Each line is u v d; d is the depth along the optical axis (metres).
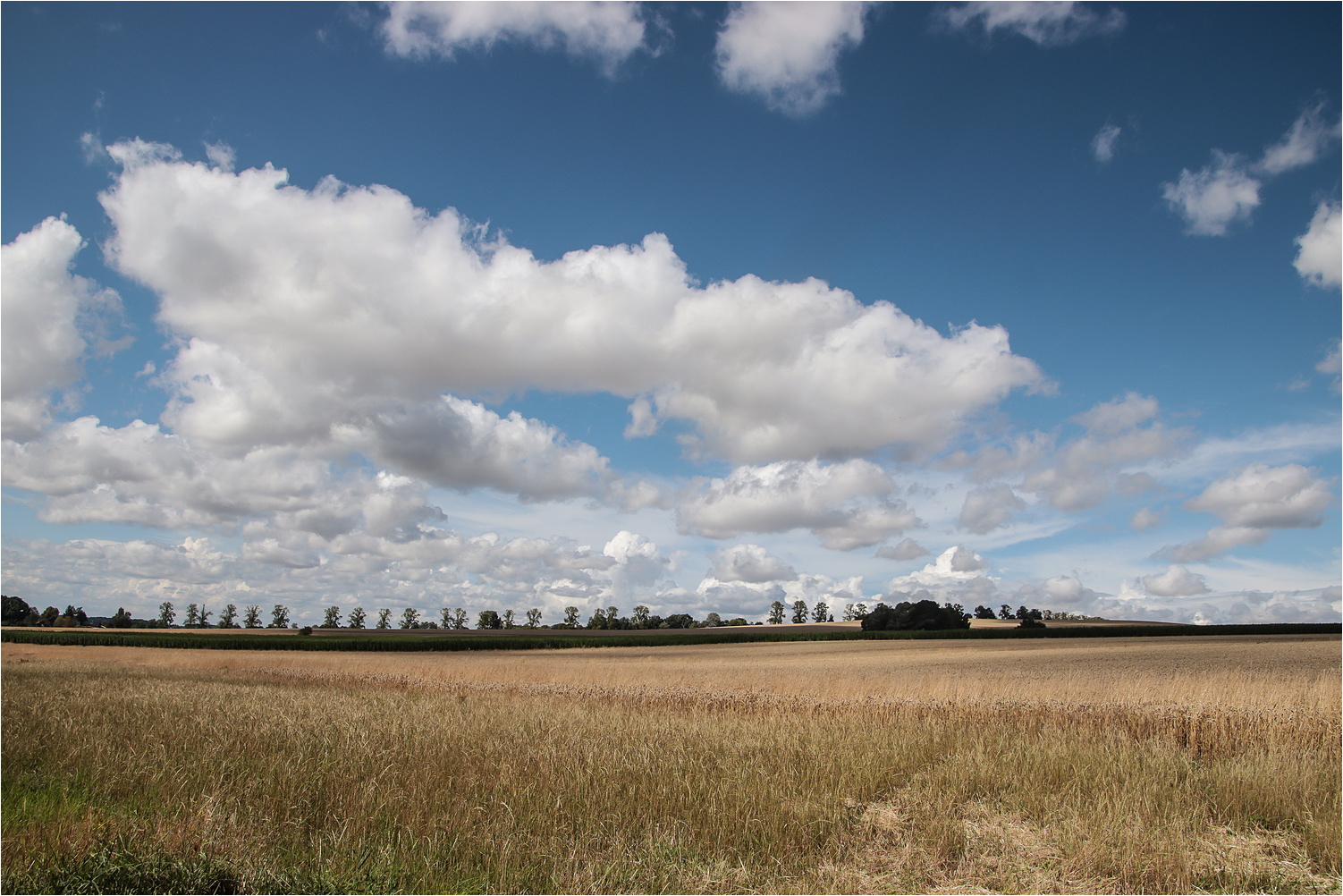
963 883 6.92
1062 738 12.90
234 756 10.62
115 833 7.05
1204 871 7.19
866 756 10.84
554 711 16.80
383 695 23.00
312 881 6.39
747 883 6.68
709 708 19.98
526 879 6.66
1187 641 67.75
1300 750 12.62
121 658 56.25
